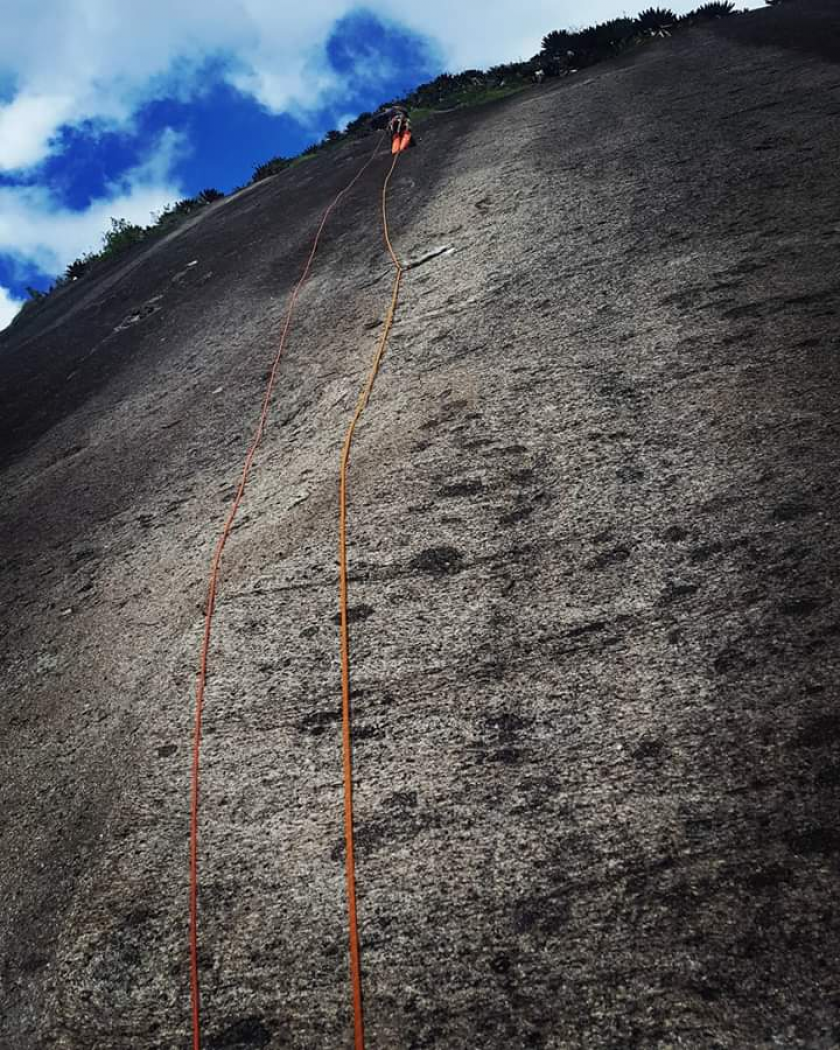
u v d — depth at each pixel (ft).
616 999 5.22
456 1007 5.54
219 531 12.96
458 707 7.86
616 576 8.64
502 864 6.31
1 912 7.58
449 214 24.93
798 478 8.83
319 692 8.63
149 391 22.70
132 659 10.55
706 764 6.40
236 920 6.65
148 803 8.07
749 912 5.34
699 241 15.64
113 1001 6.40
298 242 30.50
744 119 22.72
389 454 12.69
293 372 18.72
